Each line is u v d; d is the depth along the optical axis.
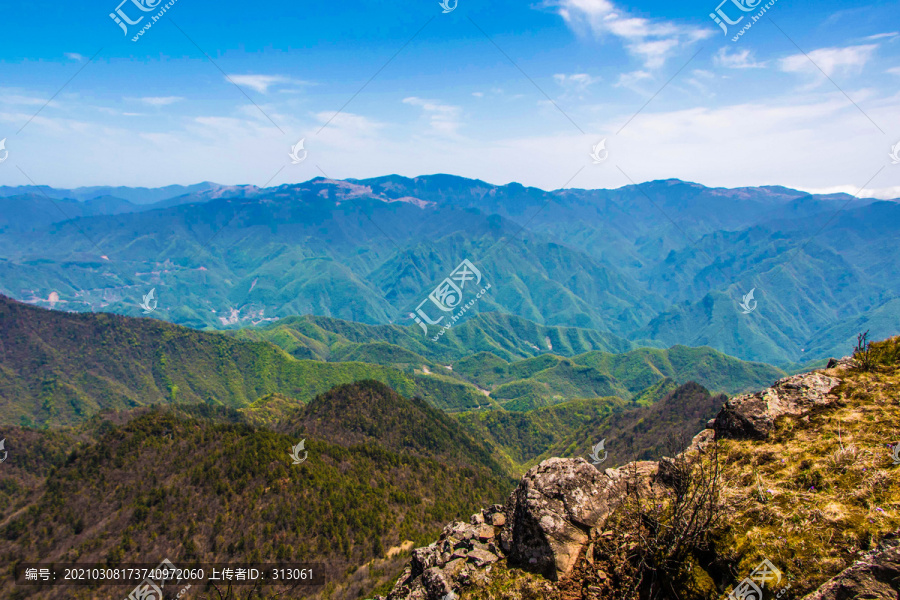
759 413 13.90
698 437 14.89
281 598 53.44
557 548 12.61
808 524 10.09
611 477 14.12
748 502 11.23
